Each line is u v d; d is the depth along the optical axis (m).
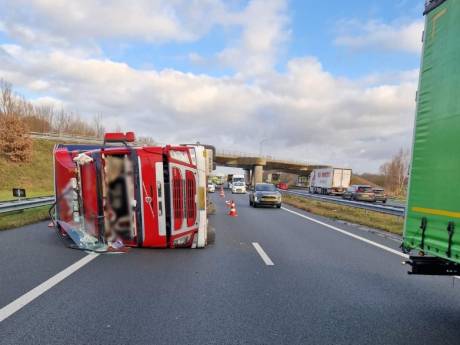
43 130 69.75
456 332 3.85
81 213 8.08
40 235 9.62
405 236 4.43
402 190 63.53
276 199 22.22
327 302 4.77
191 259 7.16
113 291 5.05
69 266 6.39
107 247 7.77
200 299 4.79
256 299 4.83
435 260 4.25
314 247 8.83
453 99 3.65
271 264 6.91
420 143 4.21
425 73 4.21
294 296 5.00
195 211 8.04
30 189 37.28
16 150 42.31
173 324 3.94
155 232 7.75
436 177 3.87
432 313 4.43
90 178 7.95
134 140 8.37
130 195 7.79
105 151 7.76
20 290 5.02
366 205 17.02
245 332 3.77
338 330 3.87
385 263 7.17
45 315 4.13
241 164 72.19
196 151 7.99
